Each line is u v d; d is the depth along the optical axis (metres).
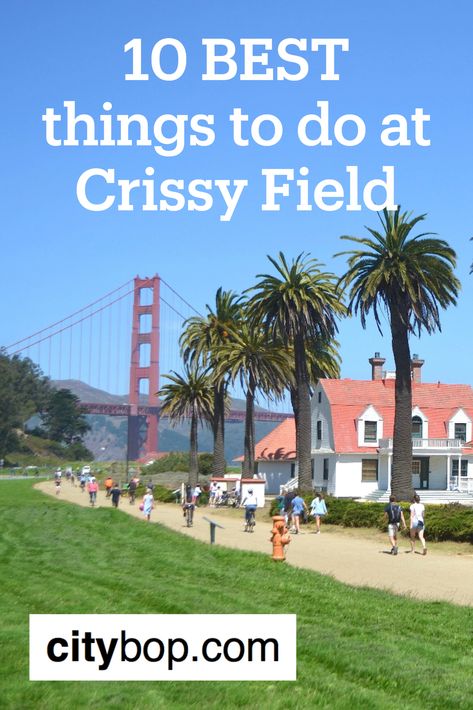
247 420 74.19
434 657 14.27
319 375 80.69
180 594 19.22
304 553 34.69
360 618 17.73
